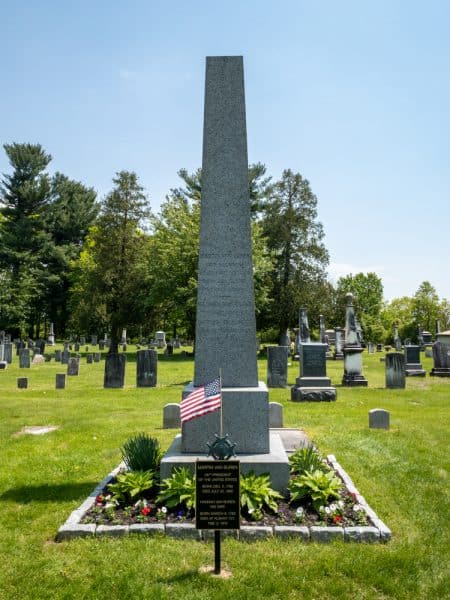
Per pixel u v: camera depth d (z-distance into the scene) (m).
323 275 46.91
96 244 44.69
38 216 60.31
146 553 4.95
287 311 44.25
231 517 4.58
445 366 24.34
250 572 4.60
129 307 42.91
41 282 60.81
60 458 8.71
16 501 6.59
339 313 46.59
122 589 4.36
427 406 15.05
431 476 7.68
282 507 5.95
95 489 6.64
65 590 4.35
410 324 58.72
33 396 17.28
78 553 5.01
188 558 4.88
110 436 10.60
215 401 5.60
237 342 7.12
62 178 65.56
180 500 5.75
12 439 10.43
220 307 7.17
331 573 4.62
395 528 5.67
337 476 7.39
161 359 37.41
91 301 43.00
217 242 7.27
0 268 57.28
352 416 13.00
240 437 6.67
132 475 6.32
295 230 46.72
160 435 10.64
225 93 7.49
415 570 4.70
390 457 8.71
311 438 10.02
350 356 20.98
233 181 7.35
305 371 16.72
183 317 42.44
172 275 38.88
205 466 4.62
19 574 4.63
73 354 40.31
